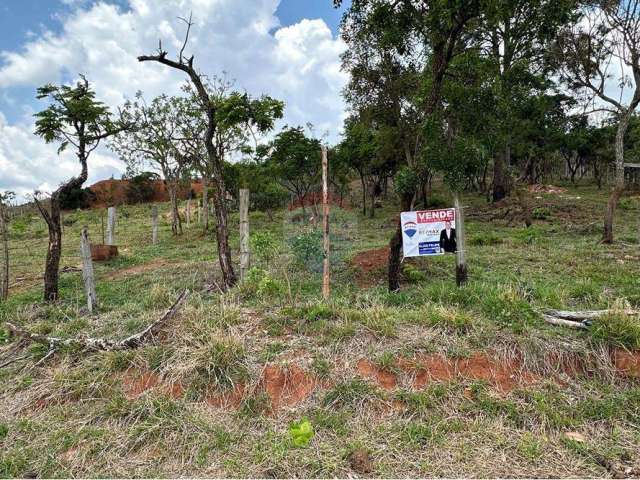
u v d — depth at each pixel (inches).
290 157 659.4
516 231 503.8
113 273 380.5
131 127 490.0
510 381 140.1
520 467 107.0
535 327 161.3
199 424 125.4
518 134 584.1
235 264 358.0
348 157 713.6
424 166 231.0
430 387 135.3
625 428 120.5
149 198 1326.3
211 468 110.3
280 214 813.9
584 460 109.0
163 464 113.3
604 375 140.2
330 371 141.3
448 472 105.6
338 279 283.0
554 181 1219.9
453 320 162.6
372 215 745.0
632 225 508.1
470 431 119.5
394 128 648.4
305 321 176.1
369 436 118.7
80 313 244.1
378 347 151.8
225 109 283.7
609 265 291.4
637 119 957.2
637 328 148.0
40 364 165.0
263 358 148.9
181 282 305.1
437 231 213.2
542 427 120.5
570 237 448.1
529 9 218.4
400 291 240.7
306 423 101.7
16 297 300.8
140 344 163.3
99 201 1245.7
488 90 246.5
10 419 136.0
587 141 981.8
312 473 106.4
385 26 250.2
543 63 506.9
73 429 128.1
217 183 289.3
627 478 102.7
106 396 141.1
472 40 416.8
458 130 253.0
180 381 142.6
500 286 210.2
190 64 280.5
